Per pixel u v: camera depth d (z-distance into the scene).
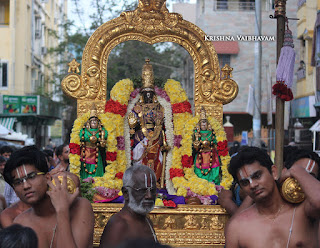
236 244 3.20
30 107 22.58
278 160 5.48
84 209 3.38
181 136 6.18
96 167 5.96
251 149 3.23
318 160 3.96
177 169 6.06
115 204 5.25
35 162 3.28
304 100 15.84
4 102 21.91
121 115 6.10
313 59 13.66
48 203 3.35
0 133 13.92
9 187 6.53
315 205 2.93
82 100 6.21
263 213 3.19
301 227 3.10
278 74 5.53
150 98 6.25
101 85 6.25
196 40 6.33
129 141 6.20
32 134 27.20
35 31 27.83
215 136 6.15
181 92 6.30
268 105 19.20
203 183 5.84
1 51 23.95
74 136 5.84
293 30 18.38
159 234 5.14
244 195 4.98
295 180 3.13
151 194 3.49
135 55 22.38
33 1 26.52
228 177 5.99
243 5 22.05
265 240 3.10
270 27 21.64
